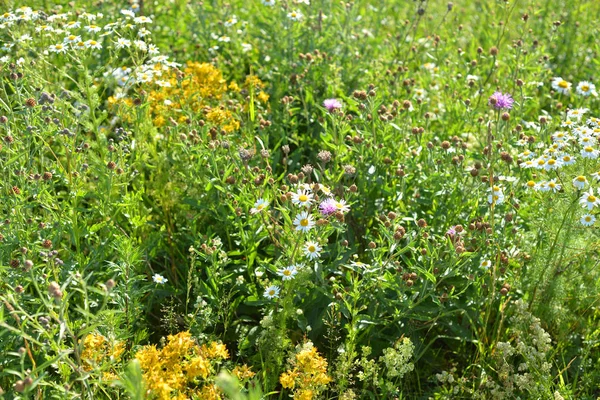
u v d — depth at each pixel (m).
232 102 5.20
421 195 4.62
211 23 6.60
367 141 4.59
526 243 4.25
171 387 3.01
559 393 3.60
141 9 6.04
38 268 3.65
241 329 3.98
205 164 4.41
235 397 2.24
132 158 4.62
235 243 4.38
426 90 6.05
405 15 7.75
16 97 4.39
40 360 3.46
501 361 3.81
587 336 3.98
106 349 3.40
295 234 3.70
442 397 3.71
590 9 7.31
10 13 4.91
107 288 2.83
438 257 3.80
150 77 4.91
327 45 6.09
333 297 3.74
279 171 5.06
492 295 3.88
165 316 3.90
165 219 4.59
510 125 5.11
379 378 3.86
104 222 4.02
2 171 3.96
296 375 3.25
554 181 4.13
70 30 5.85
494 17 7.38
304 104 5.25
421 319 3.84
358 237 4.56
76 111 4.46
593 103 6.08
